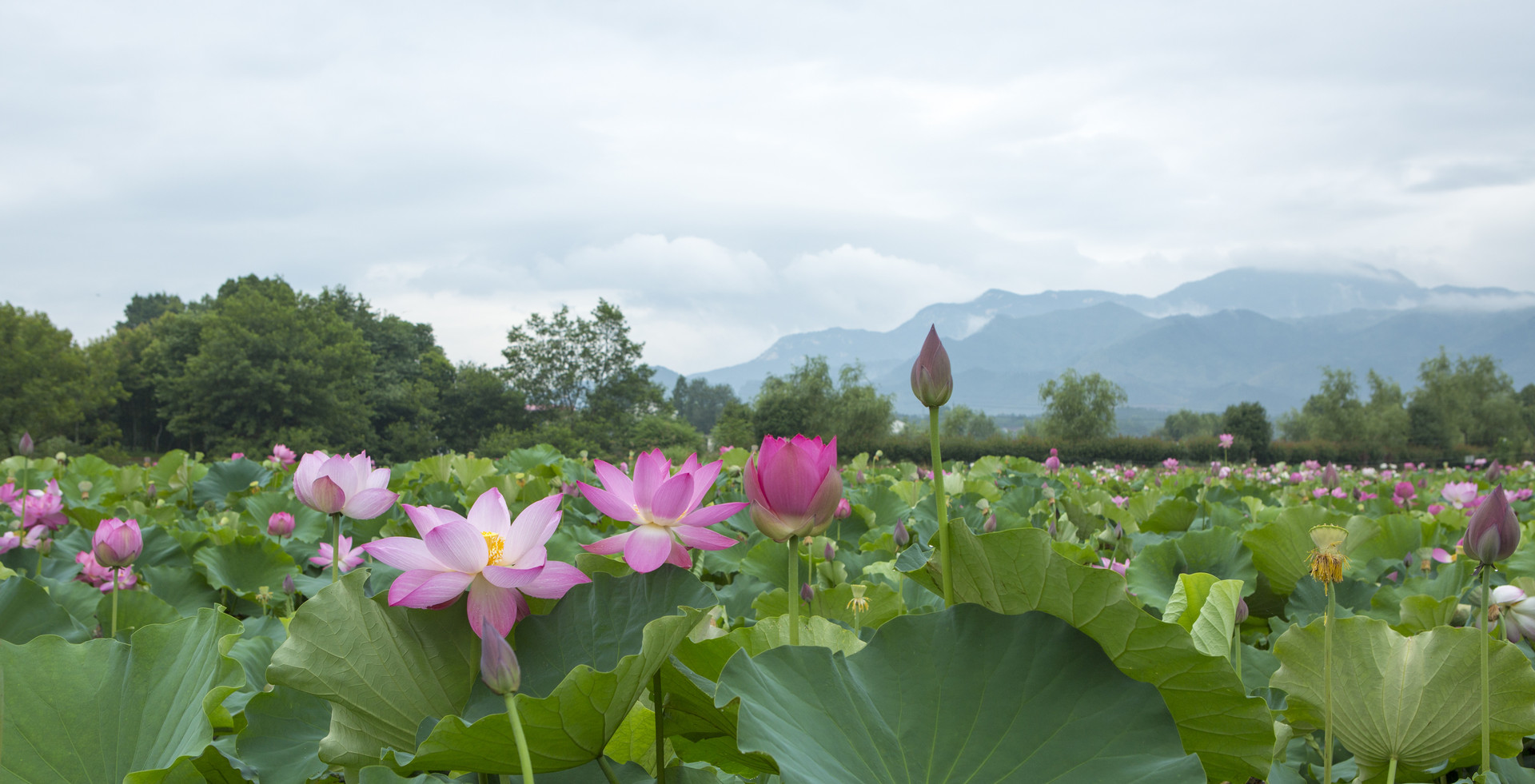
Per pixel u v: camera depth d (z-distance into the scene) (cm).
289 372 5000
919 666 144
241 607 410
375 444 5684
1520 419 6750
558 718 118
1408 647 183
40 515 431
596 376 6638
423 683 151
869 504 654
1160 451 5544
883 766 130
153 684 161
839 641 206
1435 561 416
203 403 4844
